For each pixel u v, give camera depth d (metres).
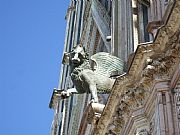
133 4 33.19
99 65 27.11
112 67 27.22
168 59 21.62
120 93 23.55
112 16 35.75
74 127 45.97
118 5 35.56
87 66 26.69
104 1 47.56
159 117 20.55
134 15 32.44
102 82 26.42
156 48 22.39
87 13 51.75
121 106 23.45
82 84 26.47
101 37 43.66
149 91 22.06
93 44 47.34
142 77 22.31
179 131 19.84
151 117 21.72
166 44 22.00
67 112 53.38
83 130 28.27
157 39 22.33
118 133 23.94
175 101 20.78
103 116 24.72
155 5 27.17
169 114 20.47
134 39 30.88
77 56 26.64
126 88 23.25
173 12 21.55
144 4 31.33
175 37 21.52
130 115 22.92
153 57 22.31
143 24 31.50
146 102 22.20
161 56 22.05
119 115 23.72
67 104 54.50
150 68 21.92
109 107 24.28
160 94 21.28
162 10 26.23
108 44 37.91
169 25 21.80
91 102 26.09
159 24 25.27
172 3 23.39
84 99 43.56
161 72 21.77
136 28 31.61
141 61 22.64
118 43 32.12
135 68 22.98
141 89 22.50
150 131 21.58
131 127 22.70
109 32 40.88
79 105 45.75
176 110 20.47
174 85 21.17
